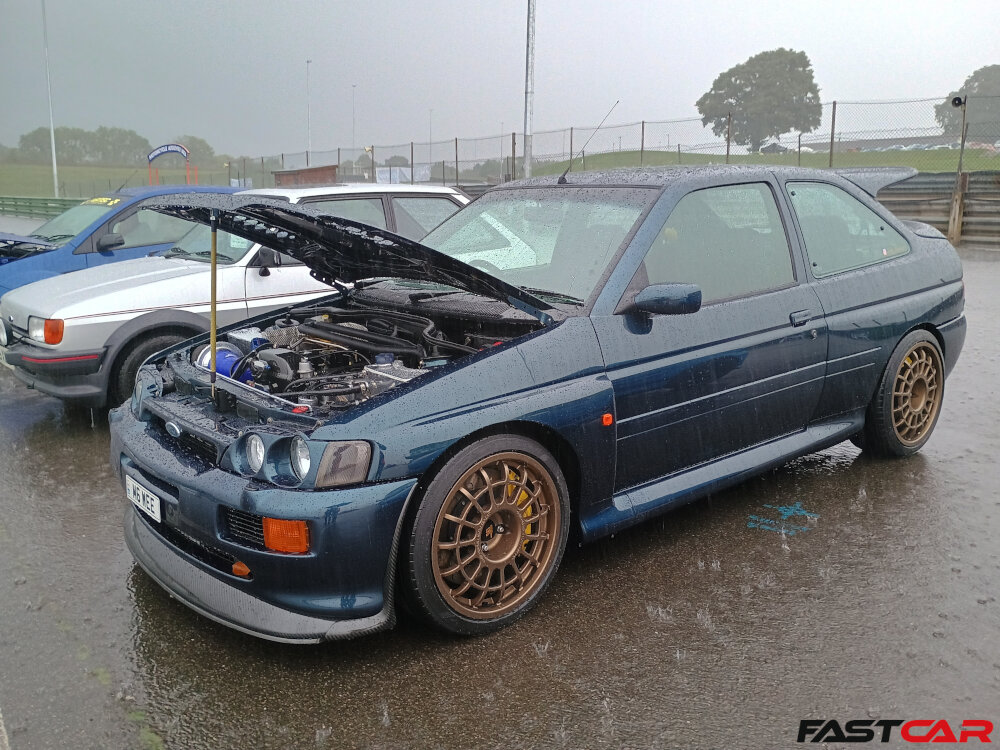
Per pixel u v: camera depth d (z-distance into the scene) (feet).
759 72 197.57
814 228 13.19
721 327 11.34
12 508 13.67
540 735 7.73
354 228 9.68
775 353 11.97
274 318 13.16
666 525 12.41
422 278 11.55
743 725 7.80
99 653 9.30
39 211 74.08
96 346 17.35
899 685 8.37
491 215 13.21
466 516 9.29
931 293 14.46
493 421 9.18
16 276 23.16
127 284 18.13
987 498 13.03
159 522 10.12
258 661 9.11
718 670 8.69
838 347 12.87
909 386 14.35
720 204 12.01
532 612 9.98
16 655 9.28
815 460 14.98
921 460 14.79
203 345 12.33
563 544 10.16
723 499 13.32
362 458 8.50
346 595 8.63
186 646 9.44
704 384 11.16
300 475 8.53
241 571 8.84
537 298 10.30
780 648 9.07
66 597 10.62
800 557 11.22
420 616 9.15
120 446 10.66
